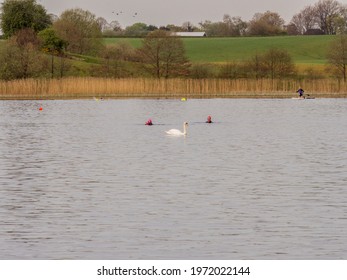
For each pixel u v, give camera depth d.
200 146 152.62
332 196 97.56
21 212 88.94
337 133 180.50
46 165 125.88
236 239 77.06
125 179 111.06
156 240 76.81
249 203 93.31
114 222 83.88
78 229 81.06
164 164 126.44
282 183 107.38
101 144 157.00
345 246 74.62
